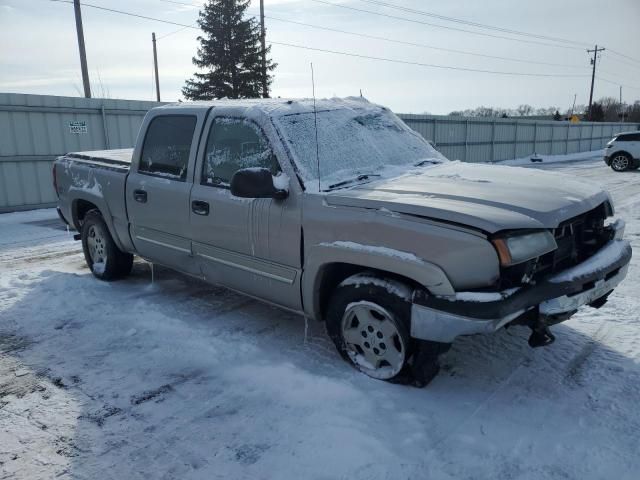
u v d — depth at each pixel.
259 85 38.59
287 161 3.62
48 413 3.22
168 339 4.21
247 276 4.02
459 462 2.63
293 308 3.81
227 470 2.65
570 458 2.64
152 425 3.06
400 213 3.07
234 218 3.95
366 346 3.43
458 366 3.60
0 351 4.11
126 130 14.59
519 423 2.94
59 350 4.10
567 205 3.18
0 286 5.71
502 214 2.90
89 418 3.15
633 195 12.19
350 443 2.79
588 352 3.76
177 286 5.58
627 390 3.24
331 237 3.35
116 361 3.88
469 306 2.80
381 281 3.20
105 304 5.05
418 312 3.00
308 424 2.99
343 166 3.84
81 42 19.36
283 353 3.88
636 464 2.58
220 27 38.44
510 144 30.75
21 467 2.72
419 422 2.95
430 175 3.84
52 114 13.07
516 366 3.58
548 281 3.01
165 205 4.59
